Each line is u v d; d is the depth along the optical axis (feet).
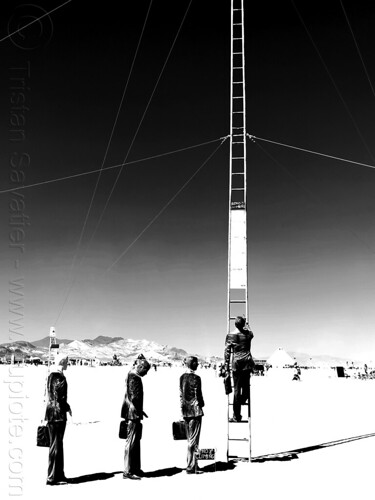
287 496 31.65
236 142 50.75
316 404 98.32
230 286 47.62
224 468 40.19
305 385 171.01
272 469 39.88
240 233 48.62
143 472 38.24
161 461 43.47
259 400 106.22
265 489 33.32
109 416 75.05
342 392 133.18
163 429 63.67
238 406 44.24
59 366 35.53
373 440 55.57
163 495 31.55
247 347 44.96
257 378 236.63
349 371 277.44
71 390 128.16
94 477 36.68
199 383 39.09
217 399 105.91
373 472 38.86
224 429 64.39
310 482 35.47
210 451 39.63
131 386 37.14
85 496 31.12
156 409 85.40
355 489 33.53
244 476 37.24
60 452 34.50
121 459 44.16
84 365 444.14
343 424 69.72
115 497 30.96
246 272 47.62
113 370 303.07
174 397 110.01
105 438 56.13
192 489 33.14
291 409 88.53
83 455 46.11
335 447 50.80
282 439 56.75
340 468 40.32
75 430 62.13
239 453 47.75
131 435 36.65
